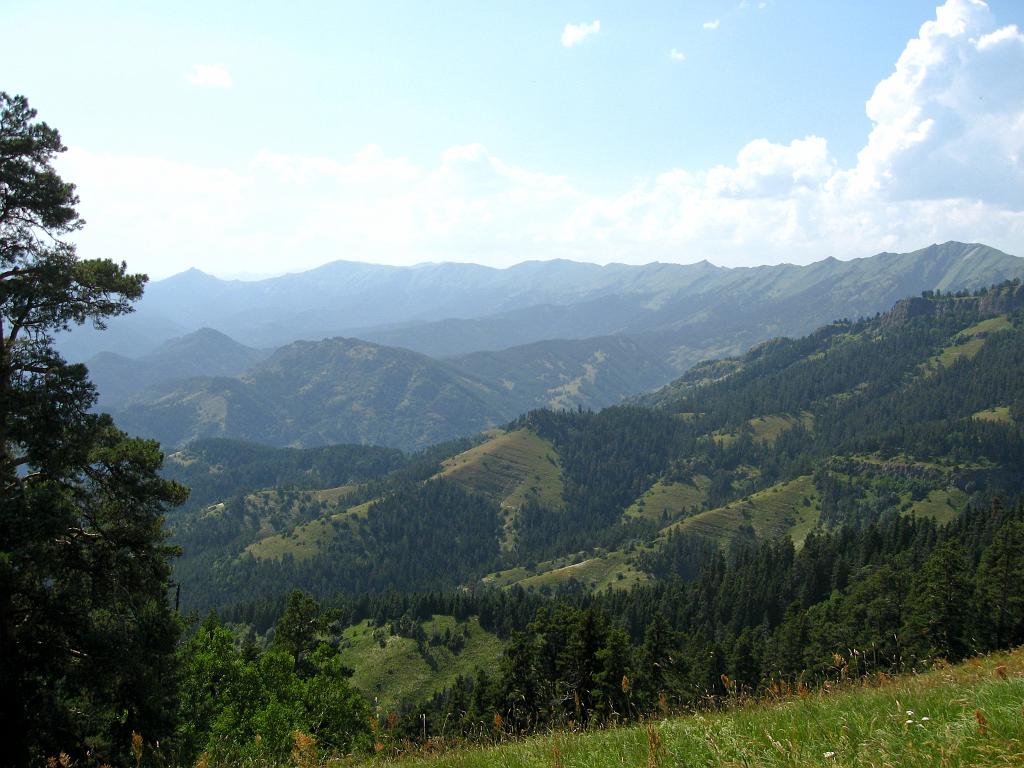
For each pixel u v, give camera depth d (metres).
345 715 36.19
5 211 20.94
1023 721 6.16
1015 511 116.50
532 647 50.03
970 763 5.65
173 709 23.39
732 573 141.38
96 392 22.02
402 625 147.75
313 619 47.69
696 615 127.81
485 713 47.53
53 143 22.06
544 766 8.45
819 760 6.38
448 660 137.62
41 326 21.41
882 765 5.89
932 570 56.88
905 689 9.55
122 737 20.00
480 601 156.25
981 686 8.20
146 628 21.53
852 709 8.38
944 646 49.94
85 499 21.52
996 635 53.09
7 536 17.84
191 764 19.97
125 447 22.12
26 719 18.41
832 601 97.81
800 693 11.05
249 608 182.75
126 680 20.08
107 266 22.59
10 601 19.70
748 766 6.52
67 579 20.25
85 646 19.86
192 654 33.59
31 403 19.72
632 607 128.75
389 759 12.32
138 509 21.98
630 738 9.06
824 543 138.38
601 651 41.25
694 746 7.73
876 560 121.50
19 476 21.27
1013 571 54.16
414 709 47.09
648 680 50.50
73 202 22.56
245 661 39.59
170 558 23.89
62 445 20.30
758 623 117.75
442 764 10.32
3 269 21.45
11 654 19.36
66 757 13.12
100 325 22.89
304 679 43.69
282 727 26.77
